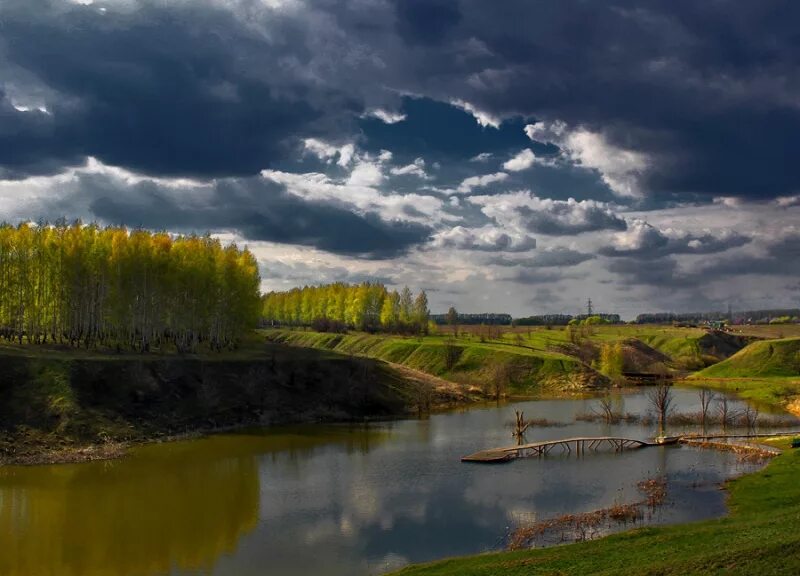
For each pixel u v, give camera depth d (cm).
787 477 6259
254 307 14038
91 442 8250
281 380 11706
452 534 5075
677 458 7694
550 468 7275
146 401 9538
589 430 9931
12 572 4412
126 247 11519
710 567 3494
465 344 18375
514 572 3909
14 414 8256
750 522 4538
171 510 5778
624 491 6234
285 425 10350
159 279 11831
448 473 7069
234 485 6600
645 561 3831
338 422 10762
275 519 5506
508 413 11919
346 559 4606
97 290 11519
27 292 10519
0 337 10794
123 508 5831
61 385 8906
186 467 7400
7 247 10512
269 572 4394
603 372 16988
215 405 10250
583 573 3762
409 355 17662
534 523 5294
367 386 12356
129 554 4728
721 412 11106
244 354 12712
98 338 11719
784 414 11431
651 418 10838
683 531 4500
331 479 6838
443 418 11331
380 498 6106
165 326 12512
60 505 5922
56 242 10856
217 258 13250
